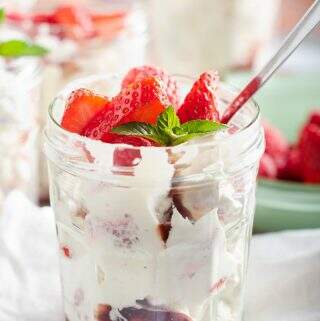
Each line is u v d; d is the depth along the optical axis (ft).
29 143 1.84
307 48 2.70
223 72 2.49
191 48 2.47
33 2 2.21
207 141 1.20
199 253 1.25
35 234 1.62
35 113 1.86
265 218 1.81
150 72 1.33
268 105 2.25
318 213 1.79
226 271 1.30
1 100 1.75
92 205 1.23
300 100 2.26
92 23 2.07
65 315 1.41
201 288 1.27
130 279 1.26
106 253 1.25
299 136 2.08
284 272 1.52
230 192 1.25
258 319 1.47
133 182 1.19
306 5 2.98
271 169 1.99
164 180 1.19
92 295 1.30
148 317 1.28
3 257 1.58
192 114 1.27
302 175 2.03
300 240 1.59
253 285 1.51
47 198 2.01
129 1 2.23
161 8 2.48
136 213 1.21
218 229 1.25
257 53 2.52
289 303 1.49
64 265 1.36
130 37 2.12
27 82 1.79
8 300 1.50
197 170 1.20
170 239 1.23
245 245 1.34
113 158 1.19
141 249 1.23
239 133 1.22
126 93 1.26
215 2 2.38
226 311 1.34
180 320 1.28
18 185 1.83
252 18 2.42
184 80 1.37
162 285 1.26
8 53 1.75
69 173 1.24
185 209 1.21
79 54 2.02
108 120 1.26
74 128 1.28
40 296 1.51
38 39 2.02
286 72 2.53
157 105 1.24
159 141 1.21
